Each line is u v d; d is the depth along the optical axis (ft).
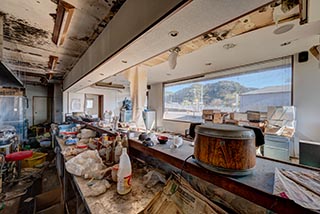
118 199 3.29
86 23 5.87
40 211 6.29
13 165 9.91
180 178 3.11
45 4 4.92
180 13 3.00
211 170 2.47
